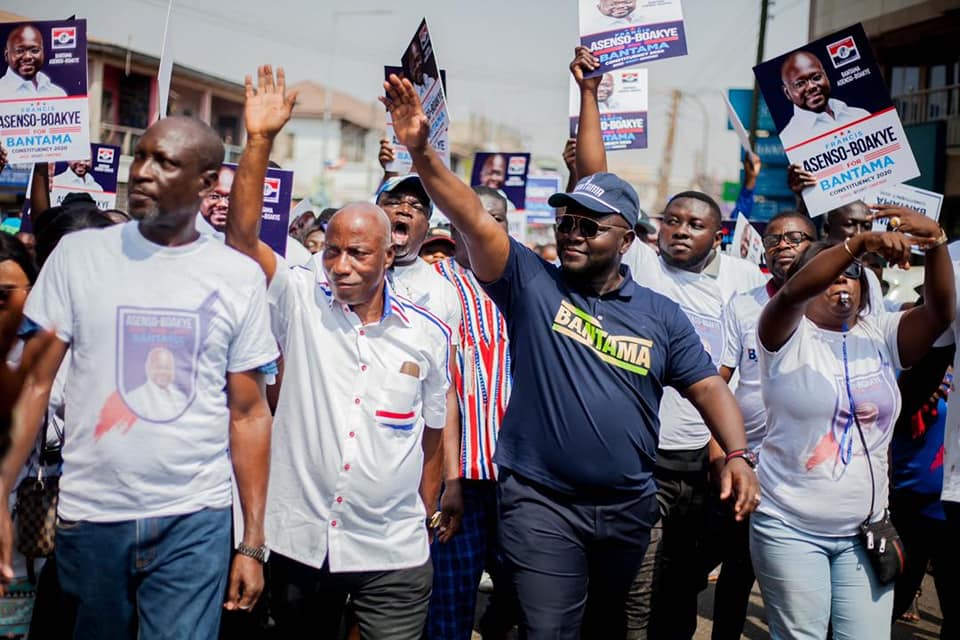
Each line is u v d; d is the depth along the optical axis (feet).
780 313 13.46
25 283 12.05
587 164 16.40
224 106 128.26
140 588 10.74
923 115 73.67
